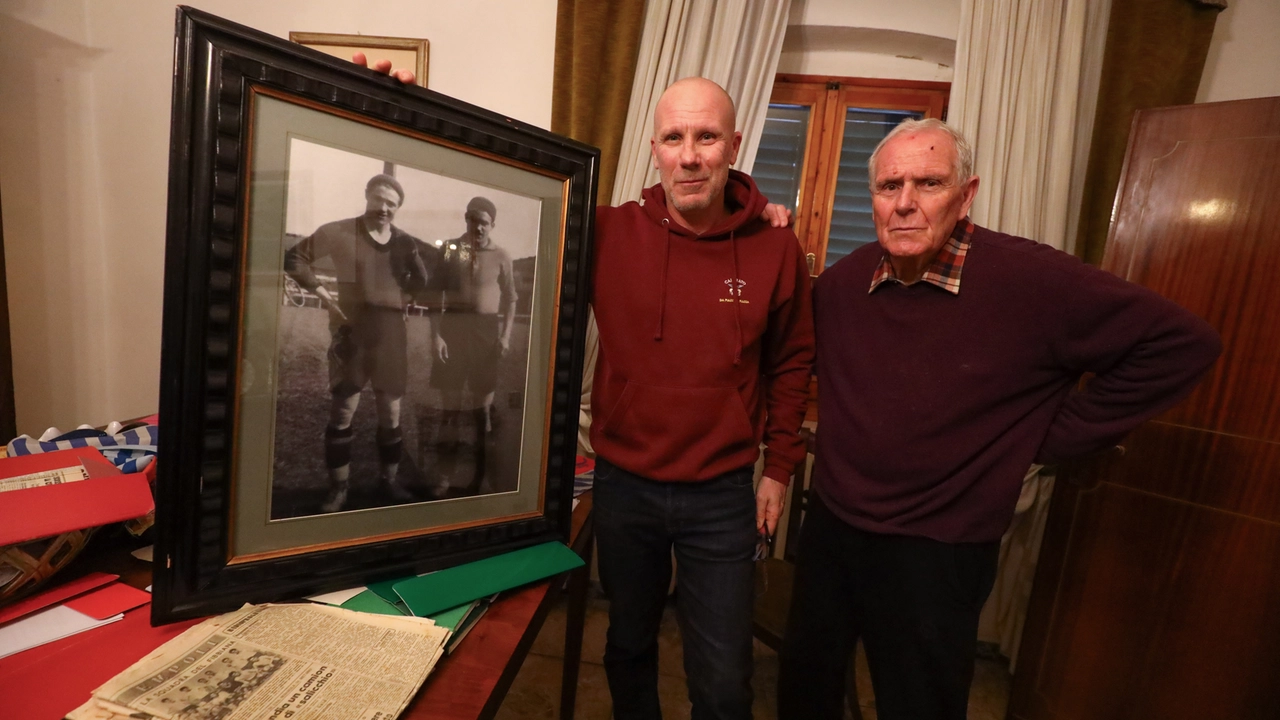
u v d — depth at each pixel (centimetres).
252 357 64
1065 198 162
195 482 60
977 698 175
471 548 82
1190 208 133
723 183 100
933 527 103
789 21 177
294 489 68
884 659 108
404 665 60
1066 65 159
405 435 76
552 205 87
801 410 119
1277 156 123
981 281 101
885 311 109
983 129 163
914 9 173
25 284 187
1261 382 126
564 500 93
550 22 180
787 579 159
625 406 104
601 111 175
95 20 184
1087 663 150
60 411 198
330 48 183
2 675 55
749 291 104
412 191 73
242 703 52
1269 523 126
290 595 68
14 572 66
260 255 63
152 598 59
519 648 71
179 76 56
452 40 182
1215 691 133
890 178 98
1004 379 100
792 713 125
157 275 201
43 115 183
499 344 84
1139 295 93
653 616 117
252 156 62
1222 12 161
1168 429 138
